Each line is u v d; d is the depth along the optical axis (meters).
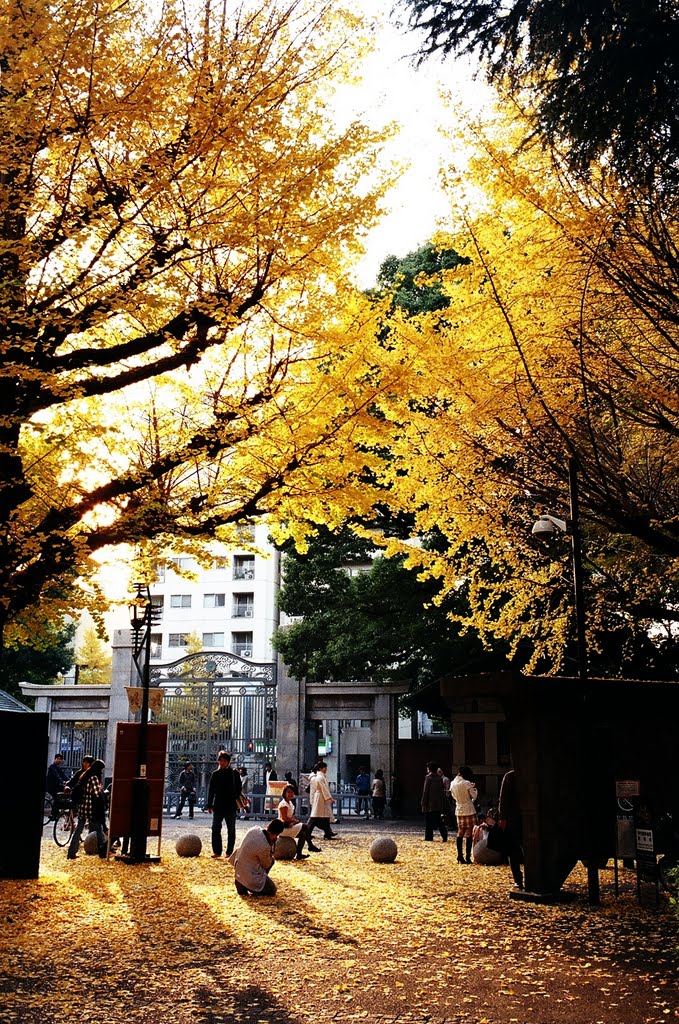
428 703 22.80
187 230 7.80
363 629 24.14
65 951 7.64
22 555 8.16
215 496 9.61
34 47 6.67
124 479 8.78
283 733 27.31
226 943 7.95
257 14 7.84
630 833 10.21
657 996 6.16
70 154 7.50
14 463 8.37
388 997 6.23
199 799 26.89
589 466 9.49
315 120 8.48
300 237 8.09
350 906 9.80
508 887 11.27
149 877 12.02
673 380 8.63
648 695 11.63
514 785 10.94
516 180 8.16
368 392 9.23
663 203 7.37
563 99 7.07
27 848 11.74
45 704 30.36
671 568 11.59
